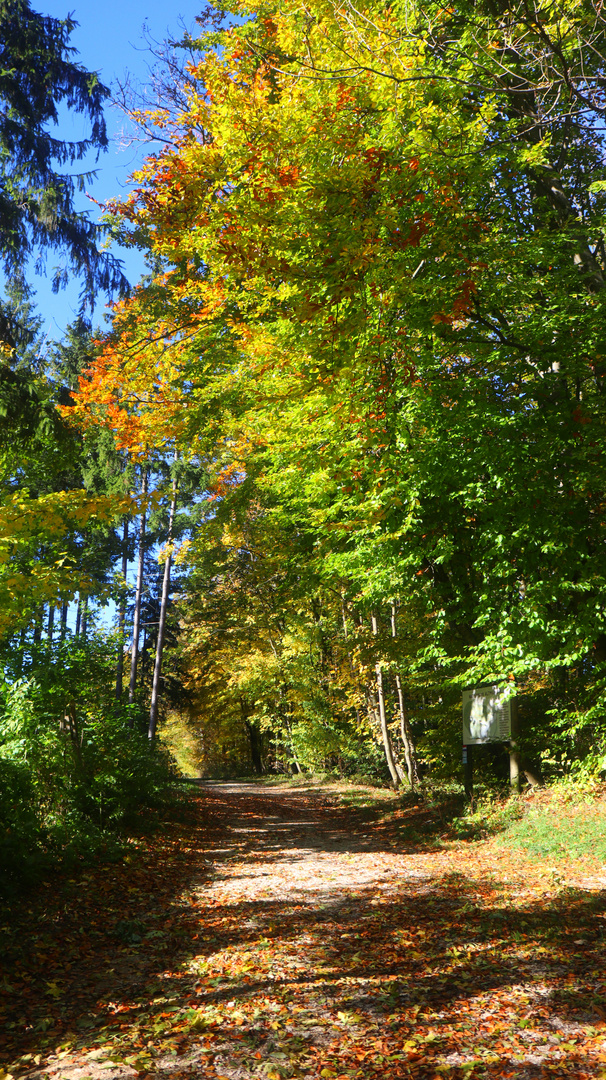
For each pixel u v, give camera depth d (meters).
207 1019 4.48
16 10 11.35
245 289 9.84
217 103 8.17
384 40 6.43
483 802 12.79
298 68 7.24
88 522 5.87
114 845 9.84
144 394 12.12
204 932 6.61
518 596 10.61
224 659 33.78
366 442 7.64
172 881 8.92
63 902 7.23
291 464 11.77
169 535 25.19
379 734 23.84
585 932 5.92
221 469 16.44
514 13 6.19
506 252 8.58
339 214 7.16
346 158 7.12
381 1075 3.74
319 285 7.41
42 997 4.89
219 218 7.55
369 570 12.20
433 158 7.25
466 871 8.96
